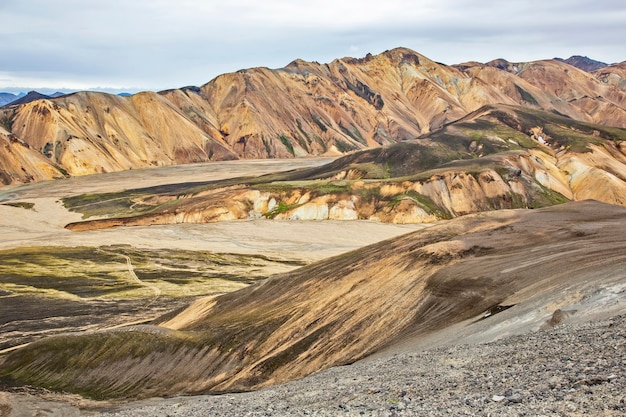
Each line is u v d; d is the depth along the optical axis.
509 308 29.53
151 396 36.66
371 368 25.14
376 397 17.92
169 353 40.47
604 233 40.84
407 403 15.96
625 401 12.23
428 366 21.55
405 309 36.09
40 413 33.75
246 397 25.98
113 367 40.38
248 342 39.41
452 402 15.02
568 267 33.28
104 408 34.44
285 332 39.16
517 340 21.89
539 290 30.70
